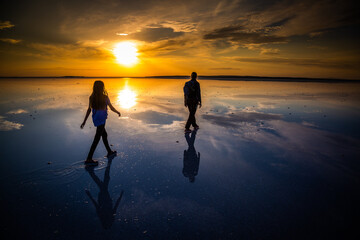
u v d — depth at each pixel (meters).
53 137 5.05
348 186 2.85
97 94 3.53
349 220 2.17
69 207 2.40
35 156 3.87
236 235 1.97
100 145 4.55
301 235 1.96
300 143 4.69
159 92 17.23
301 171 3.33
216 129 5.90
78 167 3.44
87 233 2.00
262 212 2.32
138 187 2.86
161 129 5.88
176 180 3.06
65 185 2.89
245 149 4.34
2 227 2.06
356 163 3.60
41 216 2.24
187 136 5.25
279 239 1.92
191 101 5.54
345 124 6.40
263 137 5.15
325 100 11.94
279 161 3.72
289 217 2.23
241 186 2.88
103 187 2.85
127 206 2.43
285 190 2.77
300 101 11.64
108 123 6.53
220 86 24.89
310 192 2.71
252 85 26.72
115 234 1.99
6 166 3.44
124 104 10.40
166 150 4.28
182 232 2.02
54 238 1.93
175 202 2.52
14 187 2.81
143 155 4.01
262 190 2.78
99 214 2.29
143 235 1.97
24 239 1.91
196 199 2.58
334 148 4.34
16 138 4.94
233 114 8.07
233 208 2.39
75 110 8.67
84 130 5.70
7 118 7.09
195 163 3.66
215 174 3.24
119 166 3.51
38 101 11.20
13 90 18.09
